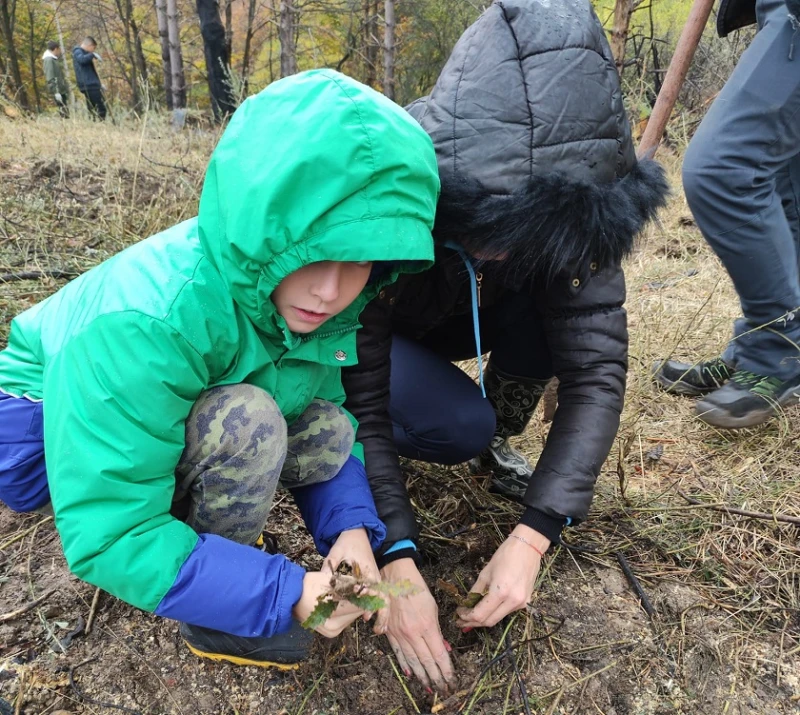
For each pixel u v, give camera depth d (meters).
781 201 2.08
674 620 1.48
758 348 2.05
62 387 0.99
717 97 1.89
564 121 1.08
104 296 1.03
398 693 1.30
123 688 1.26
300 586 1.04
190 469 1.12
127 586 0.99
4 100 4.81
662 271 3.16
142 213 3.04
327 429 1.26
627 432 2.10
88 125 5.16
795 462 1.98
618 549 1.66
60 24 17.56
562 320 1.40
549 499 1.30
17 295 2.39
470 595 1.29
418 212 0.96
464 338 1.76
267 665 1.28
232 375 1.10
